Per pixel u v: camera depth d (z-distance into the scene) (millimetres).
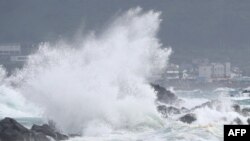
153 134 92812
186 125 98438
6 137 83812
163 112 112938
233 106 121812
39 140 85500
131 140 89125
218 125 95125
